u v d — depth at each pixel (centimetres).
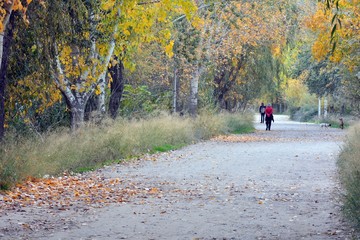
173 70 4222
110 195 1502
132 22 2383
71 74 2525
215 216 1223
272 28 4634
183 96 4788
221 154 2739
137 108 3794
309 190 1590
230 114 5169
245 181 1788
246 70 5544
